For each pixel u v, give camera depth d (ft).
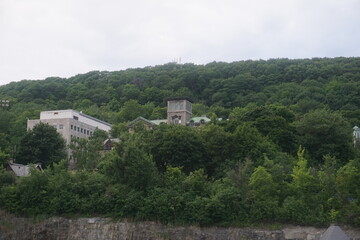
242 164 299.79
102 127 559.38
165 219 275.18
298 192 279.90
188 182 286.46
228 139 333.62
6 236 289.74
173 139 328.49
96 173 321.73
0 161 357.41
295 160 338.95
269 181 276.21
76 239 283.38
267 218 268.82
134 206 279.28
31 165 326.44
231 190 274.36
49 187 300.61
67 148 448.24
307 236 257.75
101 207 287.07
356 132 490.49
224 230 268.21
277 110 410.31
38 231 289.74
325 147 354.13
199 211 270.67
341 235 195.62
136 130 441.68
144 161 292.81
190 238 267.80
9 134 509.35
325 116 369.50
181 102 526.98
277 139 361.30
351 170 274.98
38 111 641.81
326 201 270.46
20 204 298.56
